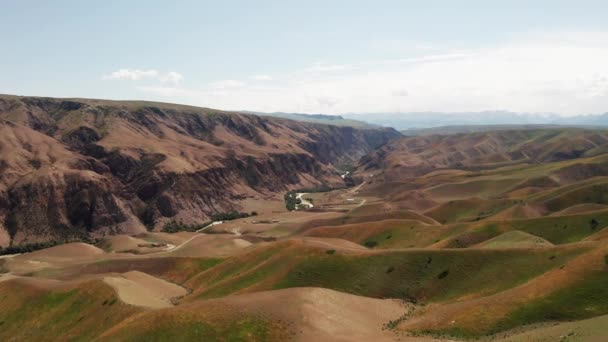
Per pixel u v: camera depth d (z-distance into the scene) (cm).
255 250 11556
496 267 8025
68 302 9631
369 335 5944
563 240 11025
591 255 6631
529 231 11575
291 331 5781
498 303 6316
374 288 8369
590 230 11019
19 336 9250
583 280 6228
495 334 5753
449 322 6256
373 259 9075
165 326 6344
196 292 10531
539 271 7531
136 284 10356
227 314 6256
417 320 6706
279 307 6388
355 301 7294
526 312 5984
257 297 6869
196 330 6088
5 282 11238
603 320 4991
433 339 5659
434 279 8244
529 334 5278
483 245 10531
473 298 7450
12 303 10375
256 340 5725
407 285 8294
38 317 9581
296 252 10094
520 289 6531
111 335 6744
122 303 8606
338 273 8925
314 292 7050
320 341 5462
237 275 10550
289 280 9069
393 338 5803
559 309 5903
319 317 6197
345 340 5522
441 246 11306
